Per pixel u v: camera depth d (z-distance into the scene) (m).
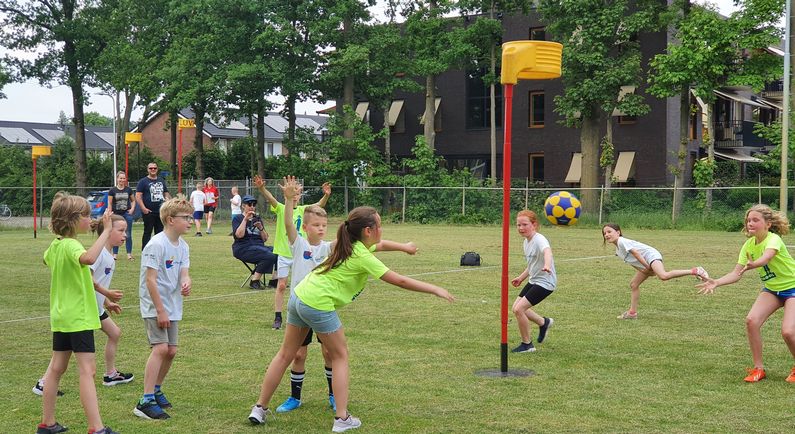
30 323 9.66
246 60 34.88
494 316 9.91
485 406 5.87
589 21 30.39
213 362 7.44
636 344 8.12
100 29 40.88
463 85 40.31
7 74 40.66
